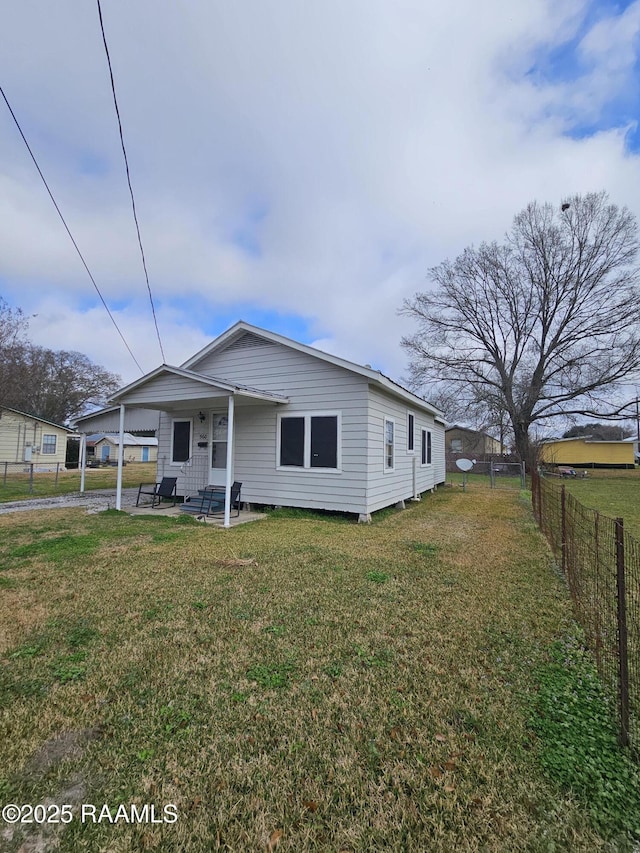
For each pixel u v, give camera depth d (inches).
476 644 126.5
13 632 131.6
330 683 105.3
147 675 107.9
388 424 391.5
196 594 165.2
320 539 263.3
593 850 62.8
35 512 366.9
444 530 304.3
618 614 89.7
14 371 976.9
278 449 369.7
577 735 86.9
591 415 968.3
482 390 1034.7
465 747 83.5
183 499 429.4
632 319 879.1
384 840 64.1
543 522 308.3
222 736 86.0
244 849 62.6
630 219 855.1
